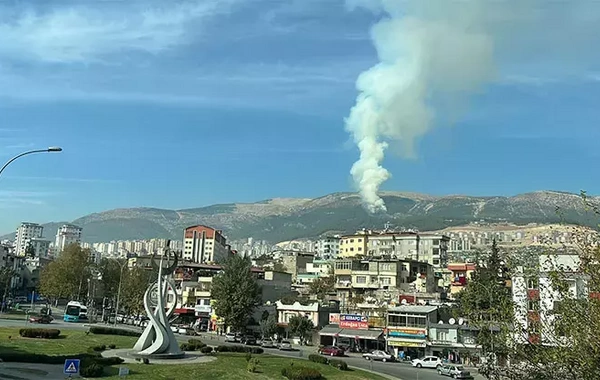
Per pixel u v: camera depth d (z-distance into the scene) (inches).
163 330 2103.8
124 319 4512.8
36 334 2458.2
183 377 1708.9
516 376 733.9
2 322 3297.2
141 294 4340.6
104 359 1823.3
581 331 645.3
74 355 1863.9
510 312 763.4
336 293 4591.5
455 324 3085.6
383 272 4463.6
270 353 2810.0
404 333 3196.4
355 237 7047.2
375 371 2407.7
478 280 2647.6
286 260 6879.9
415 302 3782.0
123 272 4862.2
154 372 1737.2
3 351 1865.2
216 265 6013.8
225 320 3690.9
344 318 3560.5
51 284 4970.5
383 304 3806.6
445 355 3070.9
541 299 747.4
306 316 3750.0
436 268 5792.3
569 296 686.5
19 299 6161.4
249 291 3730.3
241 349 2598.4
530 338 730.2
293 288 5172.2
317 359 2427.4
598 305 641.0
